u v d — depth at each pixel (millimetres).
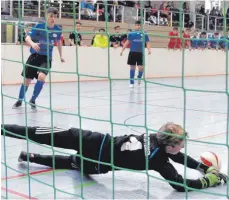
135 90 12117
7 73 12133
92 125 6344
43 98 9578
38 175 4000
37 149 4855
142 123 6621
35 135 4027
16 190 3602
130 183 3816
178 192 3580
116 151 3699
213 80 16422
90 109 8070
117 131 5883
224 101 10047
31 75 7637
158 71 16641
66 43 15258
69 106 8414
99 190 3623
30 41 7012
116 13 17828
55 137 3973
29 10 14219
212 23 19406
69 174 4043
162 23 18891
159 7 19844
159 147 3520
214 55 19000
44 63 7539
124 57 15375
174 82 15016
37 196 3467
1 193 3521
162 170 3547
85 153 3852
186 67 17641
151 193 3557
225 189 3623
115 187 3699
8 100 9078
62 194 3510
